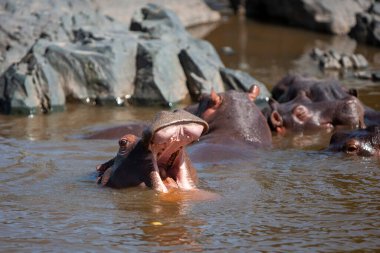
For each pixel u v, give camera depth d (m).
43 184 28.73
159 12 56.16
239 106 37.78
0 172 30.52
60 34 50.91
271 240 23.11
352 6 71.50
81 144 35.91
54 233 23.61
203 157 32.91
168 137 23.70
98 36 49.81
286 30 71.81
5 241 22.94
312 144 37.94
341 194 28.20
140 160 26.98
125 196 26.78
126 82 47.69
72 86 47.03
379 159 33.88
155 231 23.70
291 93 46.19
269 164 32.78
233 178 30.09
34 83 44.66
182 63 49.59
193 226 24.20
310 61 60.09
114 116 43.44
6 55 48.56
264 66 58.00
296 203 26.95
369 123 42.56
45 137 37.56
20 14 51.91
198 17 73.50
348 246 22.70
